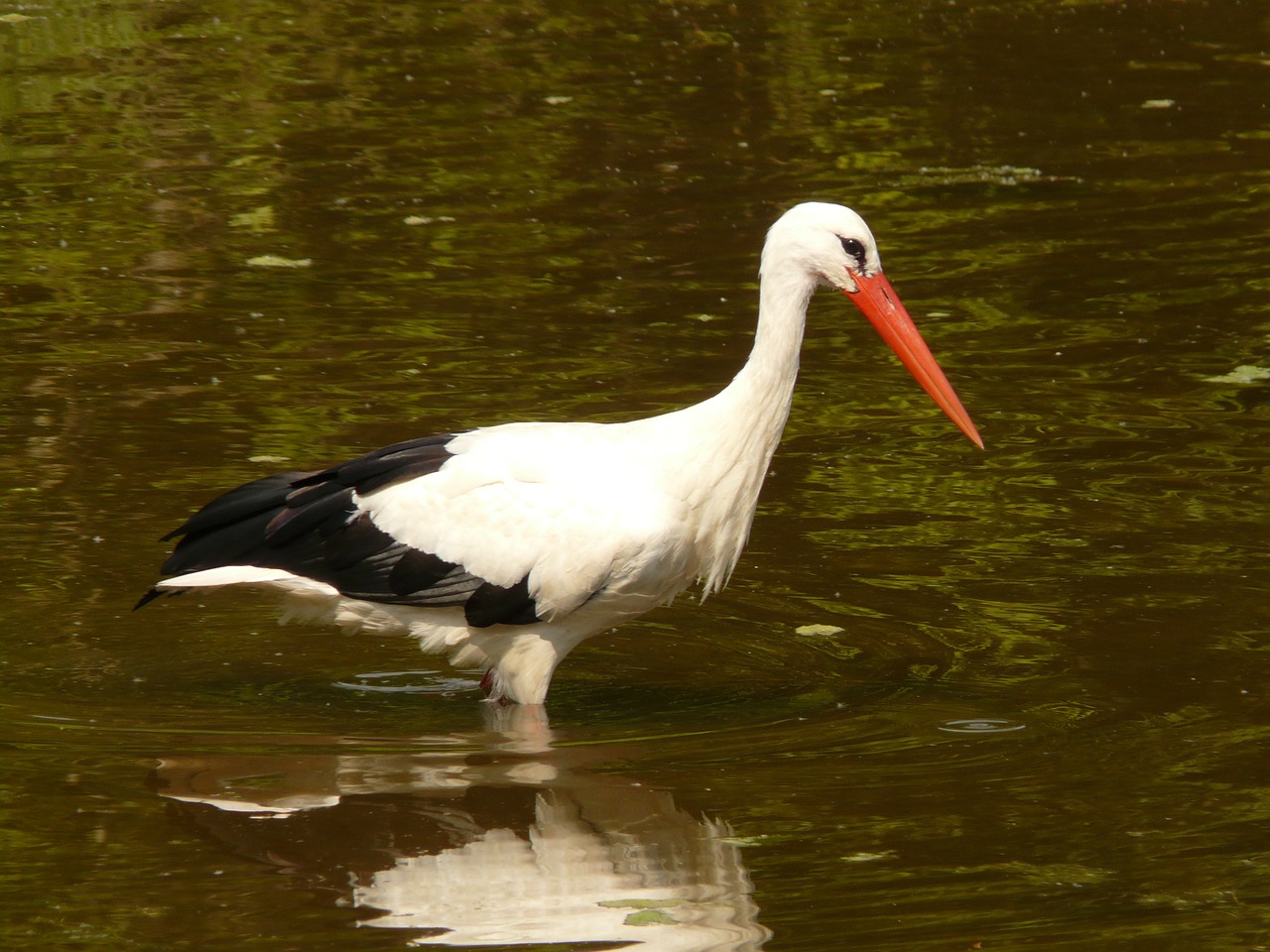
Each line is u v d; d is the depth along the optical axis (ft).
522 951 24.97
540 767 31.30
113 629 37.63
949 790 29.89
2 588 39.14
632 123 85.05
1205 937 25.08
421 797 30.04
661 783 30.50
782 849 27.91
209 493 44.34
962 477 46.09
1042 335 57.06
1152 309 59.16
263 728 33.12
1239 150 78.48
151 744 32.24
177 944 25.14
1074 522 42.80
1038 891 26.40
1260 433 48.34
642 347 55.88
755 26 105.19
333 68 95.25
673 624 38.47
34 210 70.90
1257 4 107.55
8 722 33.01
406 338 56.80
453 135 82.84
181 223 69.62
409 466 35.86
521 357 55.06
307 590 35.53
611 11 109.19
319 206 72.08
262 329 57.57
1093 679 34.45
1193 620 37.09
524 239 67.87
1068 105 87.04
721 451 35.09
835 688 34.76
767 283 35.58
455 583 35.04
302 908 26.22
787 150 80.43
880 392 53.01
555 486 35.01
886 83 92.02
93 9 106.22
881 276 36.22
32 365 53.98
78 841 28.32
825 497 45.06
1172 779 30.09
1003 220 69.62
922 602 38.68
